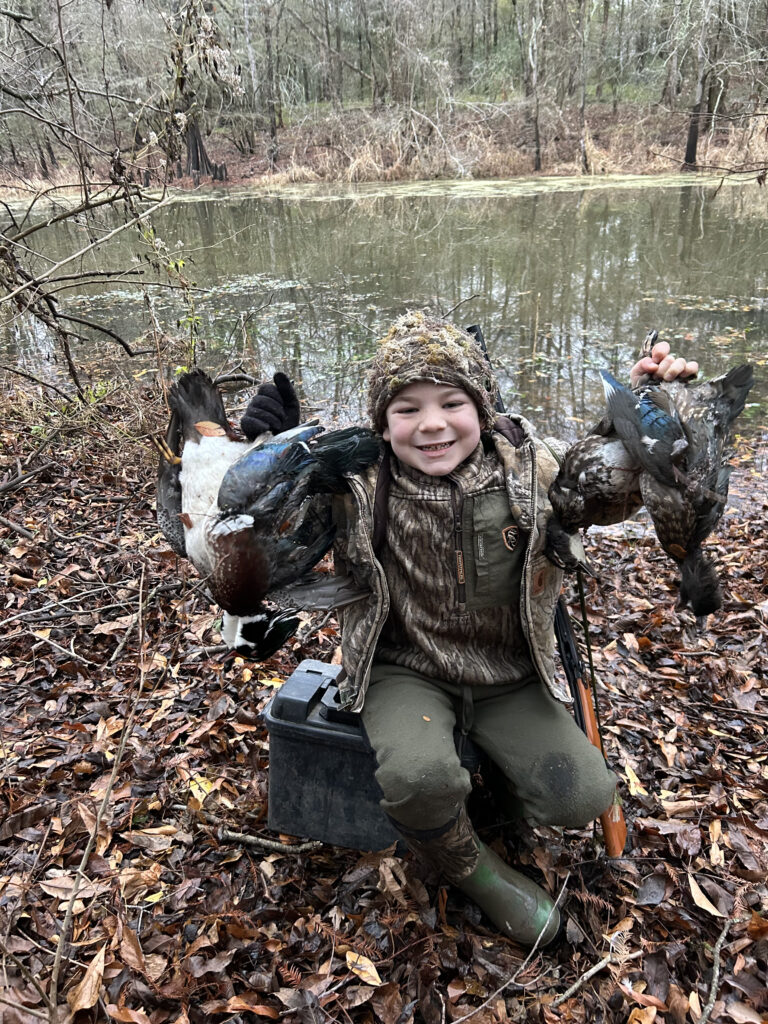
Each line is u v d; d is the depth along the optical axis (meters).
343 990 1.75
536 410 5.67
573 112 21.17
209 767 2.41
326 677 2.14
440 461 1.76
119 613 3.22
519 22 21.94
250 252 11.45
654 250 10.49
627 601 3.38
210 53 3.78
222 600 1.58
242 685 2.78
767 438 5.15
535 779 1.82
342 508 1.82
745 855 2.09
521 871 2.04
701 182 16.14
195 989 1.73
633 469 1.59
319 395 6.10
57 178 12.18
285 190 18.16
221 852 2.12
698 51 13.39
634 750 2.49
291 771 2.06
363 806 2.03
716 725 2.62
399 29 20.41
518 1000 1.74
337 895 1.98
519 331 7.37
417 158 19.53
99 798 2.27
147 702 2.68
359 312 8.09
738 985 1.76
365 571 1.81
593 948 1.86
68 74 4.38
